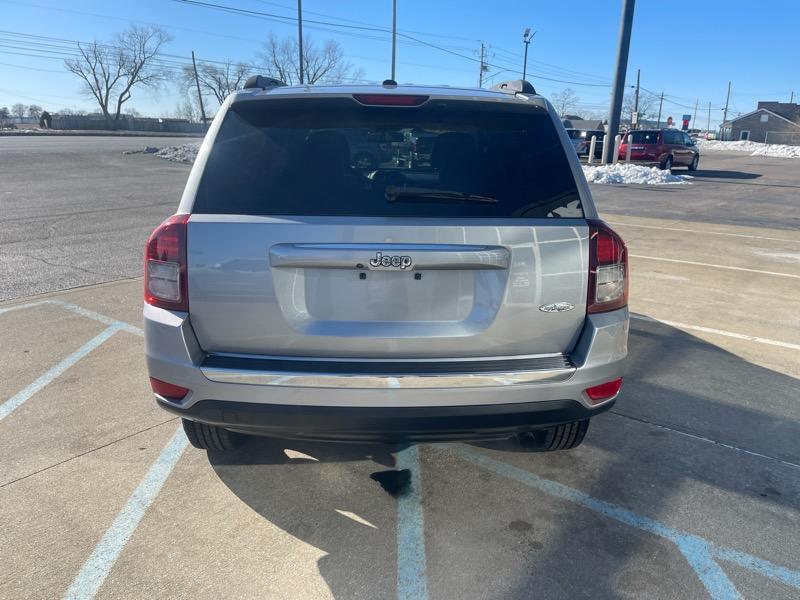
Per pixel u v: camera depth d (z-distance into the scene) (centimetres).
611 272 251
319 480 310
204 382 239
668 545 264
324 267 234
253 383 236
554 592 237
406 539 266
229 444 316
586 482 312
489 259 235
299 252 231
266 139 253
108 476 309
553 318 246
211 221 237
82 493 294
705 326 566
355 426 239
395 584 240
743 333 546
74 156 2403
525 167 254
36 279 693
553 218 246
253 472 316
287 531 270
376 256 231
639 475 318
